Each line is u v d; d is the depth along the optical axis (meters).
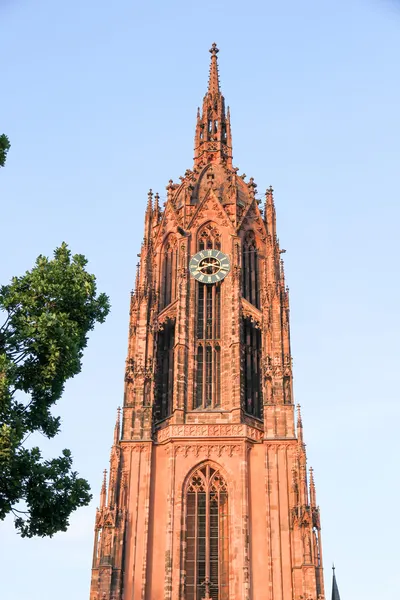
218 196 119.94
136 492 97.06
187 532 95.56
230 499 96.44
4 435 47.81
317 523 94.12
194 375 105.56
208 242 116.19
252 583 91.44
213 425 100.56
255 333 110.62
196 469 98.75
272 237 118.44
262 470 98.19
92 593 90.50
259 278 115.50
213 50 142.50
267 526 94.12
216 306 111.44
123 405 103.44
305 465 96.88
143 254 117.44
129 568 92.75
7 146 52.44
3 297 53.16
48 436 53.50
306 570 90.56
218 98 135.50
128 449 99.75
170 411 104.94
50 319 51.84
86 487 52.94
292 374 104.31
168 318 111.81
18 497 50.62
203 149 130.12
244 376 106.50
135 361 106.50
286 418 100.88
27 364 52.06
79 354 54.44
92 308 55.47
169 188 122.69
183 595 91.75
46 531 51.38
